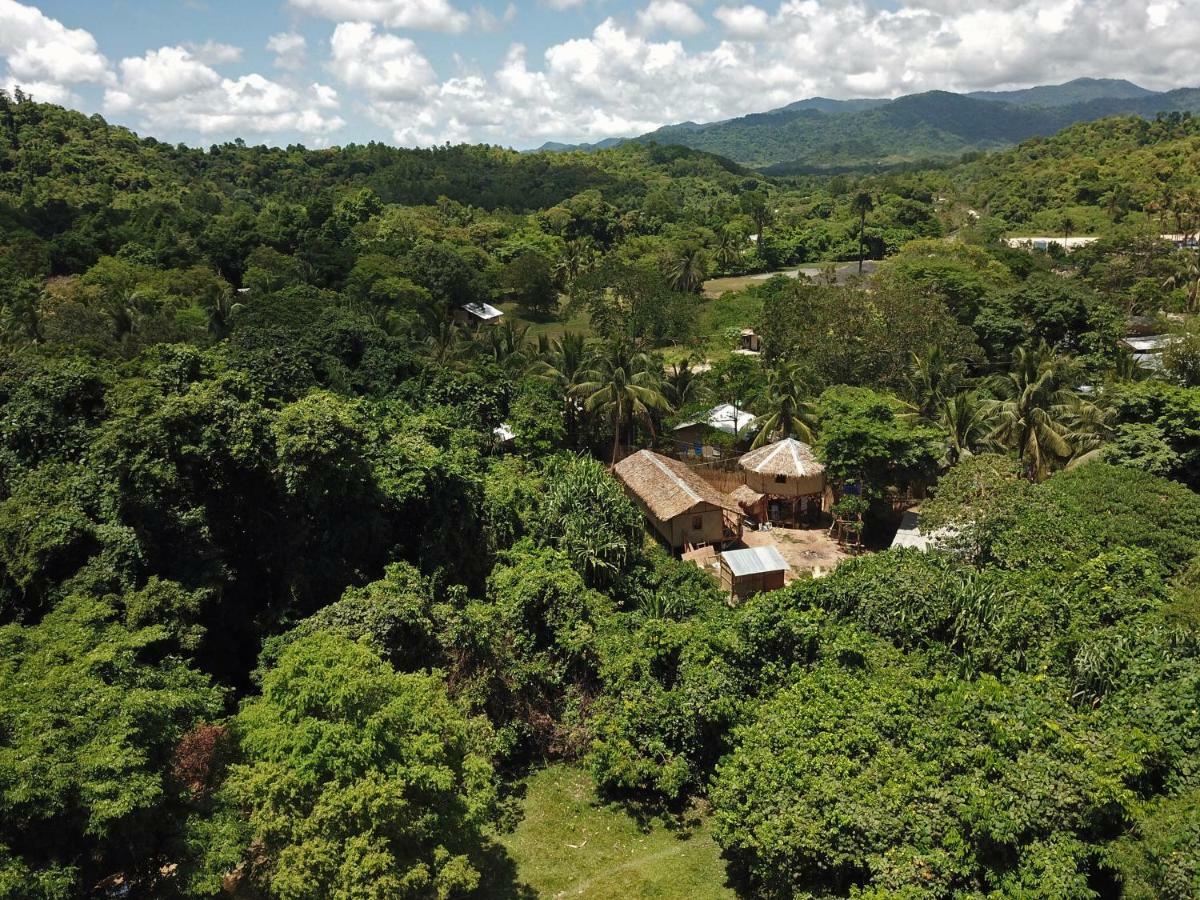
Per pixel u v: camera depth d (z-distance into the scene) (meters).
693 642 23.20
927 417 46.28
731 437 53.34
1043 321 64.69
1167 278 81.44
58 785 13.09
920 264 72.88
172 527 24.55
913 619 24.08
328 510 27.03
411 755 16.14
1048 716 18.83
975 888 15.88
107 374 29.86
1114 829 16.67
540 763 23.75
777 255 127.25
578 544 30.05
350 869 14.56
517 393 50.03
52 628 17.20
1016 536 28.33
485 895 18.55
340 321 47.97
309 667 16.72
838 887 16.80
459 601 26.03
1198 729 17.66
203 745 17.33
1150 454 33.66
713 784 21.17
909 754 18.05
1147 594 24.27
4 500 25.69
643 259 109.00
